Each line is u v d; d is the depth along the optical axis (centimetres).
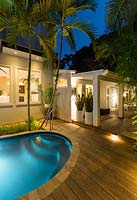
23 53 837
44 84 1023
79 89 1066
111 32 502
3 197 346
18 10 521
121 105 1046
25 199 262
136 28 469
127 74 478
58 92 991
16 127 689
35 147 585
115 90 1522
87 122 834
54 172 425
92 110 838
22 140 595
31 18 554
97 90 785
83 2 644
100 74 761
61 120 964
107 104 1409
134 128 746
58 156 509
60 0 560
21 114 902
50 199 264
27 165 470
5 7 494
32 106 958
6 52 809
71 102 910
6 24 559
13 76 857
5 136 568
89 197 271
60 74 940
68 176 335
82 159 420
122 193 283
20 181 398
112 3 433
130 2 422
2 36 809
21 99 915
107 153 462
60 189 290
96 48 629
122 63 478
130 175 343
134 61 455
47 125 818
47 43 664
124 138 602
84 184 307
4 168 457
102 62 1709
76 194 278
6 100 859
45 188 292
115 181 319
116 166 382
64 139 610
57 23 608
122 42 477
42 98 1002
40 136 631
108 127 771
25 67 915
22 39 984
